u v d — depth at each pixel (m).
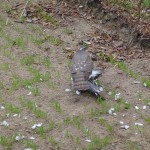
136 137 11.91
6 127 12.07
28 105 13.04
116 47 17.38
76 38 17.86
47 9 20.06
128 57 16.64
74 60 13.22
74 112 12.89
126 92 14.12
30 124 12.29
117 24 18.86
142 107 13.34
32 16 19.44
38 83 14.38
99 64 15.84
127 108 13.23
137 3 20.64
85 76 12.80
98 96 13.51
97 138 11.71
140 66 15.96
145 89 14.38
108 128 12.14
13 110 12.80
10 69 15.16
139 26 18.36
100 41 17.73
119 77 15.04
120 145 11.53
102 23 19.25
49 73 14.99
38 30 18.28
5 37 17.45
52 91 13.96
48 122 12.41
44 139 11.67
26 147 11.30
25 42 17.12
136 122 12.57
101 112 12.92
